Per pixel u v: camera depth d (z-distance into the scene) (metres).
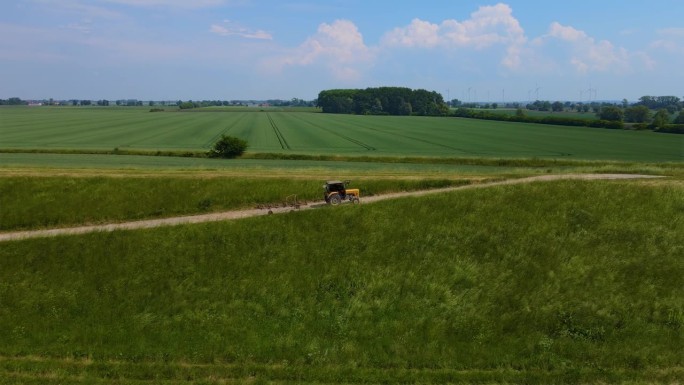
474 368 16.19
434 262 23.55
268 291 21.36
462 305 20.31
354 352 17.02
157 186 33.34
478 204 29.19
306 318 19.55
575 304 20.08
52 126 147.25
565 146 101.50
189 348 17.16
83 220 29.59
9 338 17.88
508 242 25.08
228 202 32.09
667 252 23.92
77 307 20.23
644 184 32.19
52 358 16.47
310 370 15.77
